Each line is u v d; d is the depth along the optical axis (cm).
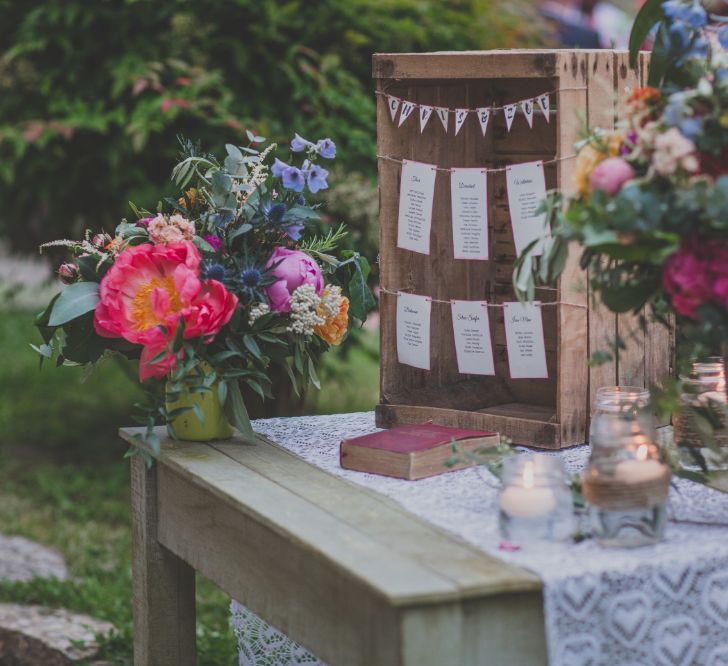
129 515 510
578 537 169
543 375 224
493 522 177
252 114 457
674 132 161
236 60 450
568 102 210
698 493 190
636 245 162
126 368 457
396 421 238
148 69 449
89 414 687
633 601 160
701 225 162
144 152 455
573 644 157
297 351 224
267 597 190
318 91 463
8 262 1104
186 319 209
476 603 155
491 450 190
